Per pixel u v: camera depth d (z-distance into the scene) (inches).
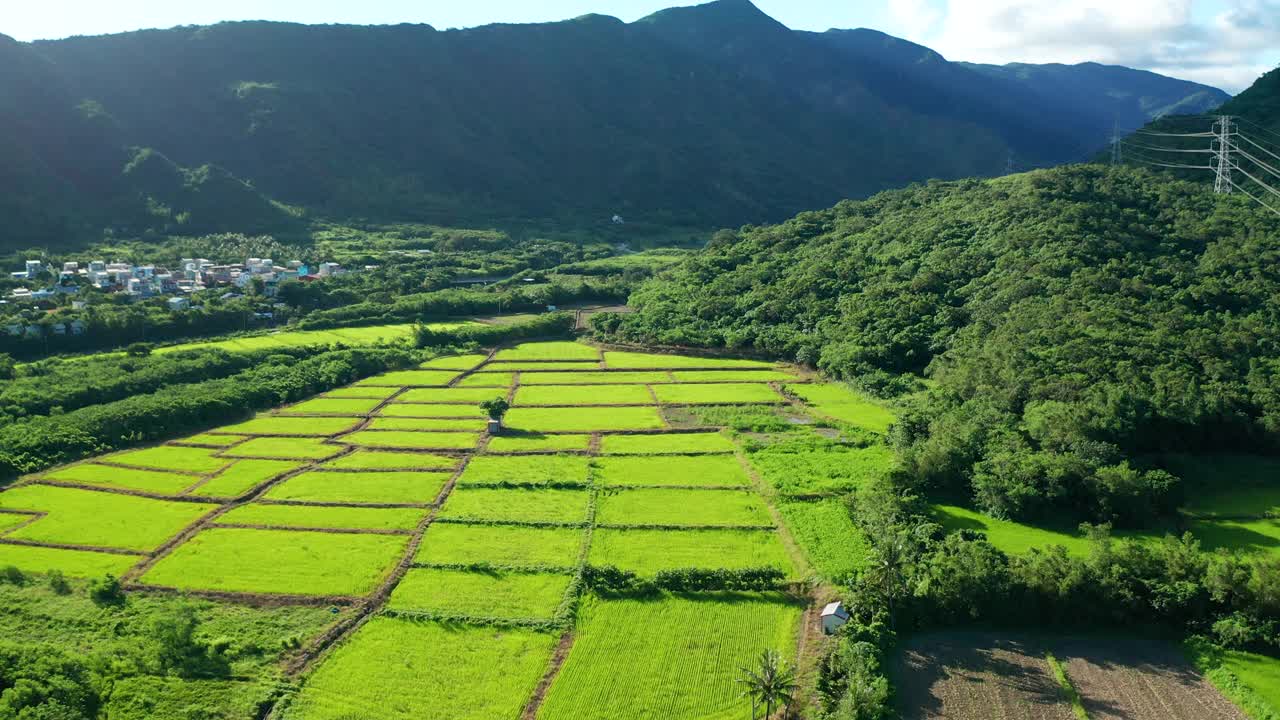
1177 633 3063.5
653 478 4547.2
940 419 4963.1
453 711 2645.2
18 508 4133.9
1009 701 2699.3
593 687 2758.4
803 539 3725.4
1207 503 4146.2
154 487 4409.5
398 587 3378.4
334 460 4847.4
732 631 3088.1
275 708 2647.6
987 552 3388.3
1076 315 5605.3
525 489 4389.8
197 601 3270.2
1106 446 4242.1
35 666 2743.6
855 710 2529.5
